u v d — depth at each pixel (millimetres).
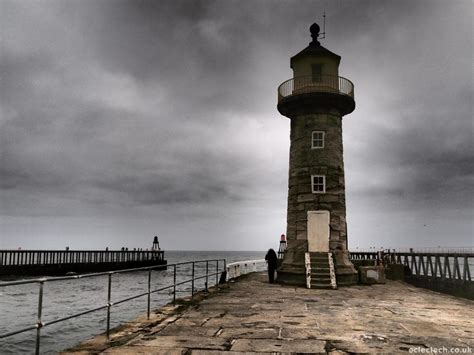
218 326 8453
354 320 9398
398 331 8203
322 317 9734
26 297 27359
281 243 28922
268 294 14320
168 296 27438
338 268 18578
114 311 21172
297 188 19922
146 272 50438
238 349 6609
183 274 50750
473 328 8609
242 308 10953
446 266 18094
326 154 19766
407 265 23266
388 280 22266
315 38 21500
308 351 6547
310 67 20438
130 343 6941
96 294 29406
